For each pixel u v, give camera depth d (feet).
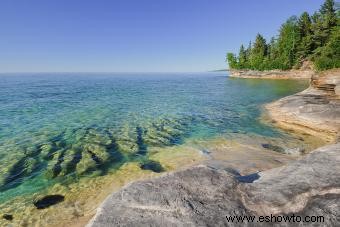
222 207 17.22
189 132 58.18
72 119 72.18
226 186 19.39
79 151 46.01
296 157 40.91
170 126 63.87
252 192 18.60
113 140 52.34
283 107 73.67
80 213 26.94
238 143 49.73
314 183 18.80
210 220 16.20
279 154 42.86
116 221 16.39
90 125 65.00
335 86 82.07
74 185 33.35
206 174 21.01
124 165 39.63
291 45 286.66
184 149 46.29
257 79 290.97
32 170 38.11
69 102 106.93
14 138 53.42
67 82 279.90
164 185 19.81
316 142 51.11
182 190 19.08
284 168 22.41
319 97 77.30
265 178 21.03
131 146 48.55
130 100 114.42
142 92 155.22
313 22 305.53
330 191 17.78
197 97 125.90
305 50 275.59
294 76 270.46
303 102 71.00
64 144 49.80
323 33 265.95
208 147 47.32
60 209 27.76
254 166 34.58
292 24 298.56
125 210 17.37
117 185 32.89
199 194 18.58
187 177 20.68
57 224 25.11
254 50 370.53
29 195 31.01
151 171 36.94
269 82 231.50
